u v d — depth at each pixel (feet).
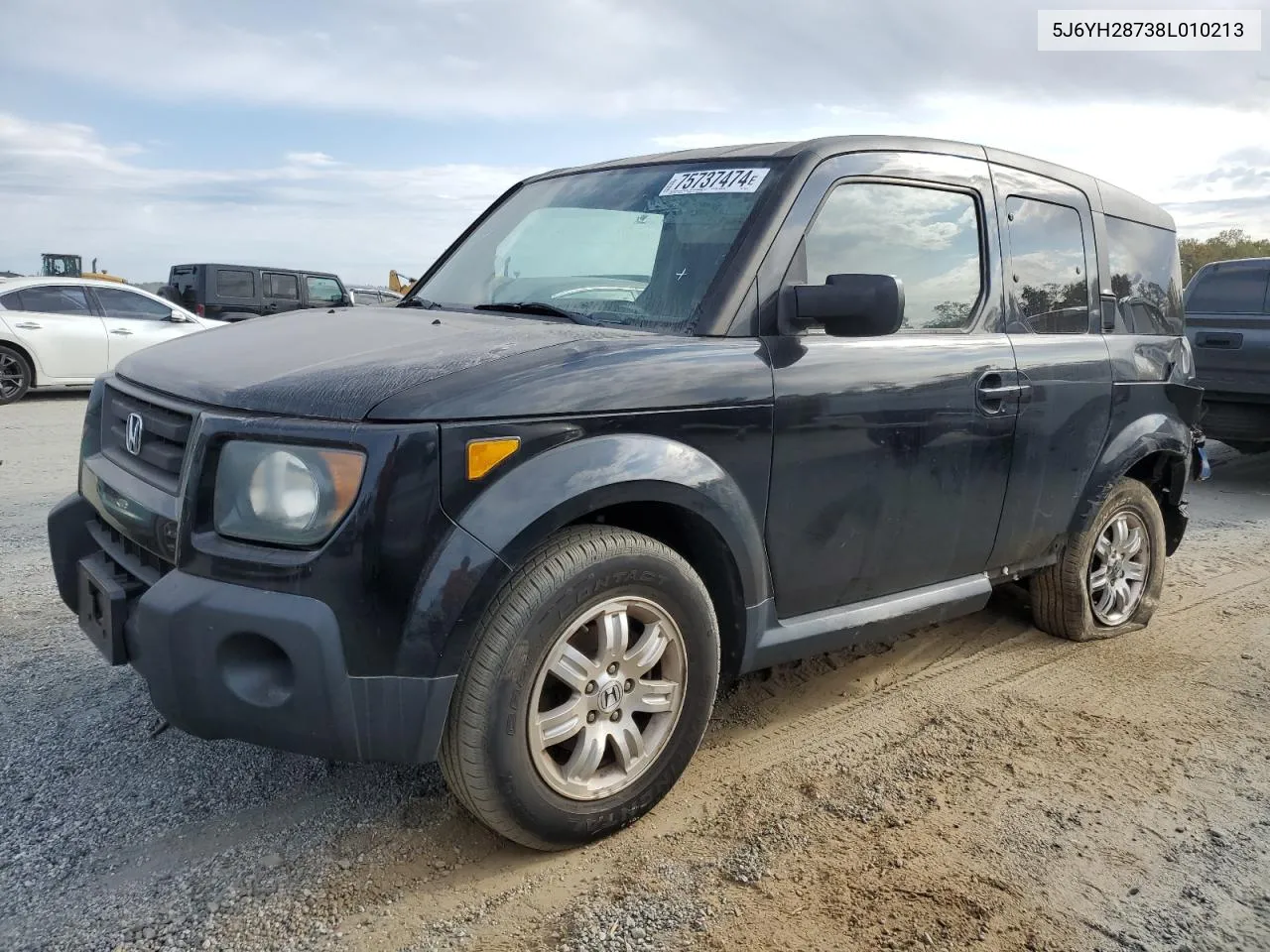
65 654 12.23
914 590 11.23
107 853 8.15
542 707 8.11
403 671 7.13
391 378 7.52
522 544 7.41
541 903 7.64
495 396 7.49
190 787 9.21
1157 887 8.17
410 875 7.97
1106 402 13.16
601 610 8.08
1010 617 15.05
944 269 11.28
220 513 7.42
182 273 63.67
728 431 8.73
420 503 7.09
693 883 7.96
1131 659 13.47
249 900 7.58
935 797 9.48
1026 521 12.29
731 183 10.20
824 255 10.00
